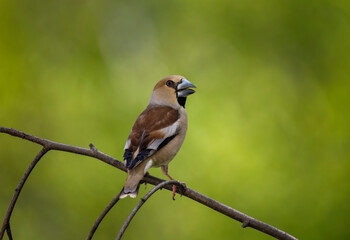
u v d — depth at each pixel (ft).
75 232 40.63
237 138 42.68
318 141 43.52
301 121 44.86
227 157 41.27
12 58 46.96
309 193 39.86
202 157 41.39
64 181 41.88
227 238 37.60
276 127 44.14
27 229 41.98
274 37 48.44
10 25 47.78
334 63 47.60
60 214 41.47
